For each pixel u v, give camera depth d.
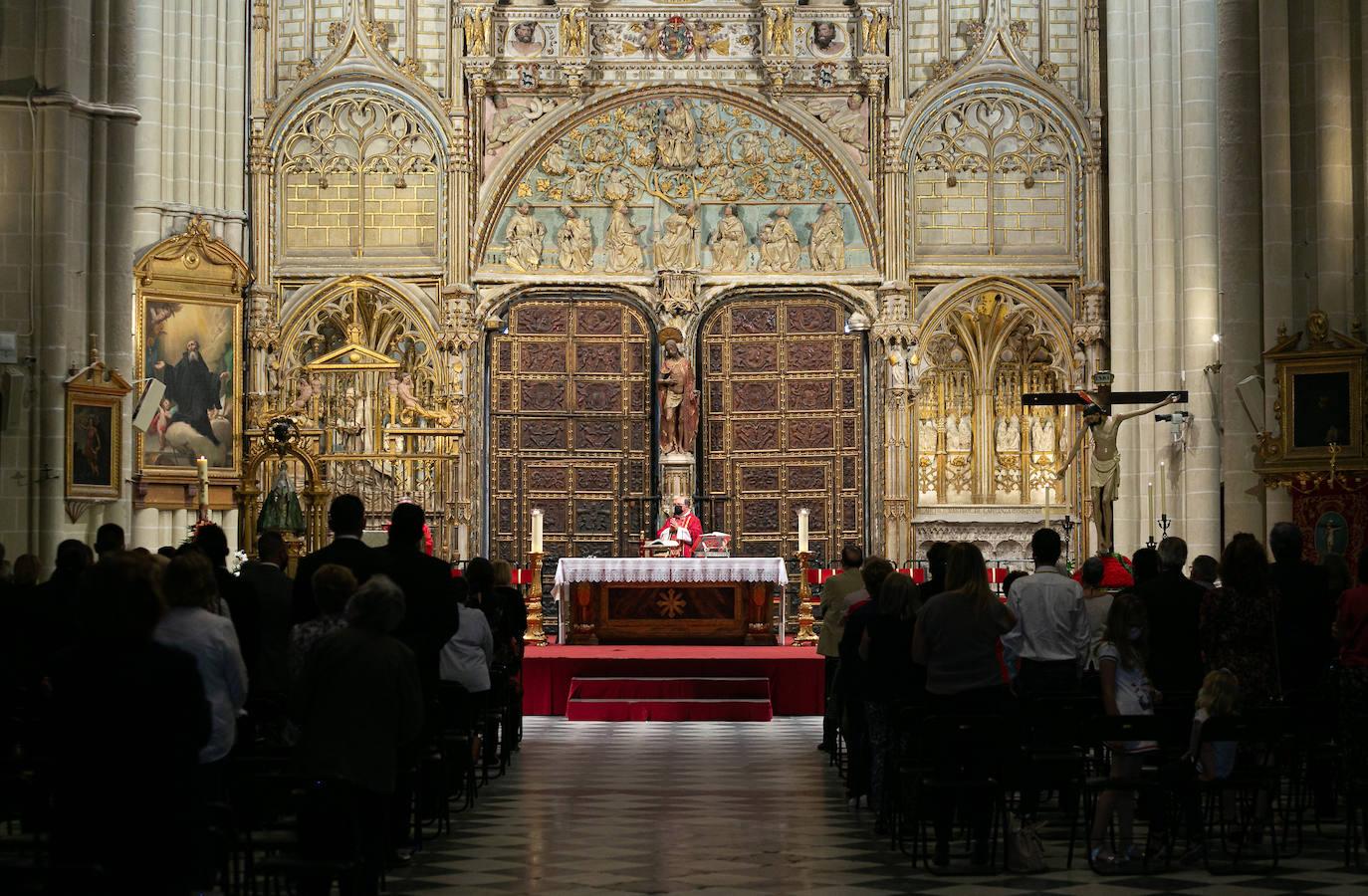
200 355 31.30
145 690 7.85
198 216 32.06
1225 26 24.45
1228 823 14.29
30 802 10.42
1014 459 35.84
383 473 35.31
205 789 10.48
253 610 12.68
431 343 35.16
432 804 14.95
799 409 35.88
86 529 24.83
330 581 11.45
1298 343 23.08
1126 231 34.12
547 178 36.03
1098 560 16.17
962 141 35.81
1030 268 35.50
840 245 35.81
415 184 35.62
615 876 12.95
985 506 35.56
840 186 35.94
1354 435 22.25
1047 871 13.16
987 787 12.75
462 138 35.28
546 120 35.72
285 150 35.56
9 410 24.03
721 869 13.27
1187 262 32.06
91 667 7.87
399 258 35.50
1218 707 12.77
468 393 35.16
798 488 35.84
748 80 35.72
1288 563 15.33
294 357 35.38
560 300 35.97
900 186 35.41
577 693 27.28
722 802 17.27
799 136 35.88
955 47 36.03
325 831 10.26
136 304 30.50
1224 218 24.41
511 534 35.75
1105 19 35.38
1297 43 23.59
